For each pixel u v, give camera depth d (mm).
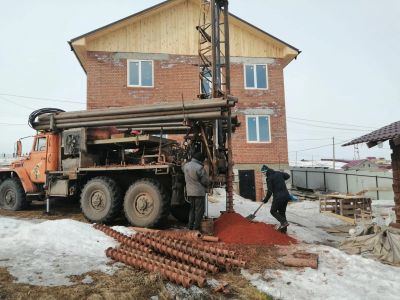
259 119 17453
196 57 17078
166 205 7543
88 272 4688
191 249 5547
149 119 8211
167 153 8250
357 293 4500
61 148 9125
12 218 8672
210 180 7789
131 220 7613
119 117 8531
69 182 8875
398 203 9102
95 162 8867
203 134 8000
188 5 17375
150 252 5652
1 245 5707
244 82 17516
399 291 4617
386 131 8852
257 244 6453
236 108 17266
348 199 12219
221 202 12531
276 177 7496
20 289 4012
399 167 9055
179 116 7953
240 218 7594
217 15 9594
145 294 4164
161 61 16891
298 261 5410
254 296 4336
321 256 5906
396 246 6113
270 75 17734
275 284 4715
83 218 8805
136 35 16875
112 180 8086
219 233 7035
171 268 4777
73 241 6066
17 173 9680
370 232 6969
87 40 16375
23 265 4816
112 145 8688
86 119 8828
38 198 10492
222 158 8641
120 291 4121
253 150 17125
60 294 3932
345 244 6785
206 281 4625
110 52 16562
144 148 8438
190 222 7328
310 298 4324
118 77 16469
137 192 7668
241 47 17703
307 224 10086
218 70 9594
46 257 5211
